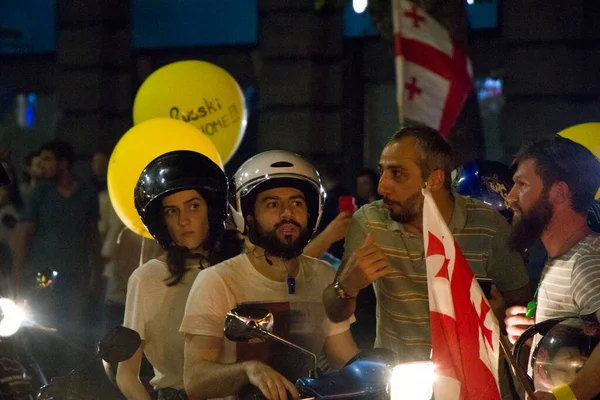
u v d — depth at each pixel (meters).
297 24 20.84
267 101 21.23
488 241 7.47
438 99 10.86
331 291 6.48
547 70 18.88
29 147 25.00
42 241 14.70
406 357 7.29
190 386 6.30
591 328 5.73
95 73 23.55
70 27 23.66
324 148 21.19
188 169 7.03
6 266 7.88
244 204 6.61
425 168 7.22
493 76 20.25
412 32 10.81
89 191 15.02
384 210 7.54
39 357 13.12
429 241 5.57
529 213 6.14
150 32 23.59
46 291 7.98
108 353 6.11
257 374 5.91
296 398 5.84
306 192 6.73
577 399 5.59
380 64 21.08
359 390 5.65
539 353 5.84
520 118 19.17
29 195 14.86
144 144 8.49
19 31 24.94
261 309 5.93
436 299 5.54
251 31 22.77
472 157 14.09
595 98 18.77
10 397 6.66
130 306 7.12
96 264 15.05
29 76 25.08
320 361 7.12
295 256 6.68
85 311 14.88
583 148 6.14
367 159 21.44
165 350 7.07
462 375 5.49
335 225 7.94
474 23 20.38
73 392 6.86
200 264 7.15
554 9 18.70
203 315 6.36
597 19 18.58
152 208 7.13
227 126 10.41
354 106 21.28
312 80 20.91
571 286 5.93
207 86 10.34
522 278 7.62
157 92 10.33
